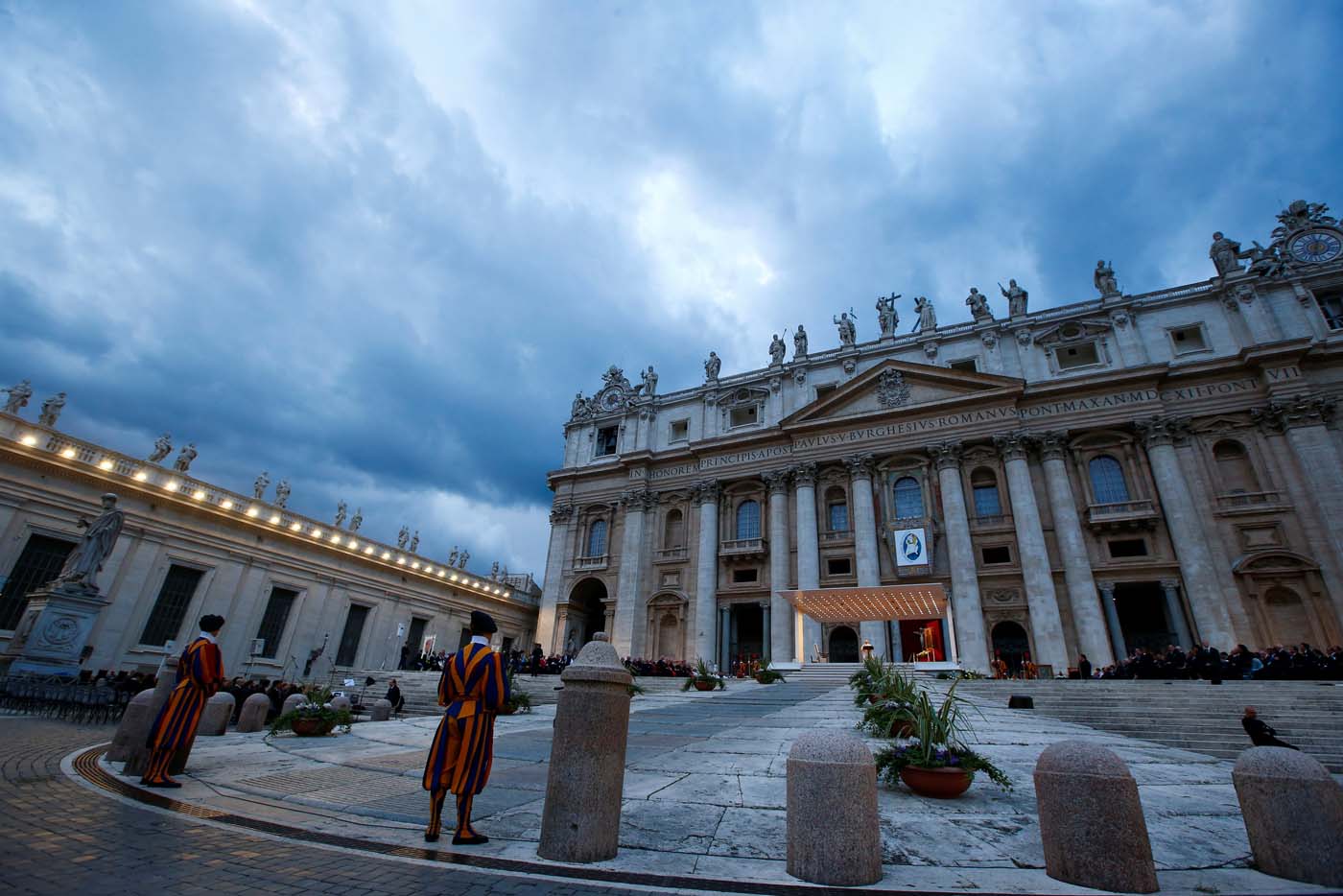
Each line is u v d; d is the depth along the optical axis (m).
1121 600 32.97
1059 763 5.08
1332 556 27.91
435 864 4.92
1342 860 4.74
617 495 47.72
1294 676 19.75
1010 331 38.84
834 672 28.58
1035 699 18.88
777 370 45.06
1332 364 30.97
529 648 53.41
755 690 23.50
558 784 5.31
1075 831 4.80
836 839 4.80
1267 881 4.84
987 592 33.47
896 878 4.85
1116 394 34.38
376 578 40.50
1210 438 32.28
